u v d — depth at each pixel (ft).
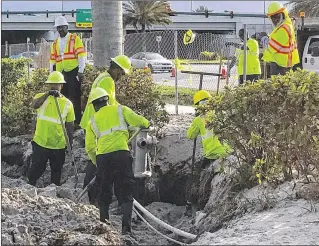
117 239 28.99
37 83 54.60
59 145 40.65
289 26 45.65
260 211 29.48
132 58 90.43
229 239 25.57
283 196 30.50
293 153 30.81
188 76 81.87
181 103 73.05
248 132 32.22
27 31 206.49
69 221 30.53
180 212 41.57
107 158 31.48
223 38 77.82
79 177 44.42
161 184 43.68
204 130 38.70
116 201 40.88
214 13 172.24
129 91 47.83
